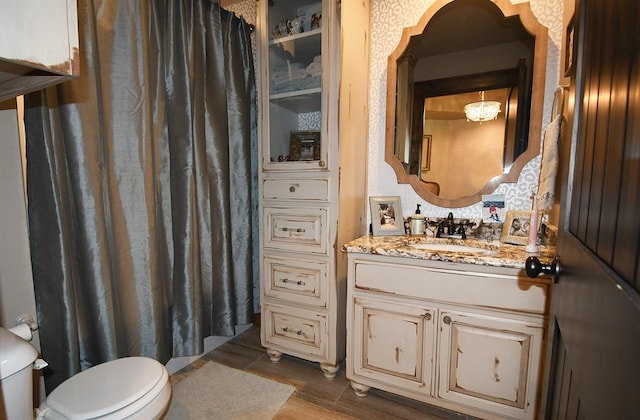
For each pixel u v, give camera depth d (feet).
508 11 5.19
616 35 1.39
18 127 3.90
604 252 1.40
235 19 6.61
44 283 4.09
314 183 5.58
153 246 4.96
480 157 5.60
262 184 6.07
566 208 2.24
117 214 4.60
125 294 4.74
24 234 3.99
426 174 6.01
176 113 5.43
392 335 4.88
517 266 4.00
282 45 6.07
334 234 5.50
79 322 4.36
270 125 6.11
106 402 3.29
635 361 1.02
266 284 6.20
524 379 4.14
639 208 1.05
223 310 6.55
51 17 1.91
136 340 4.90
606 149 1.46
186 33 5.51
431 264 4.53
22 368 2.66
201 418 4.80
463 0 5.49
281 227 5.94
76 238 4.28
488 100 5.50
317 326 5.78
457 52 5.65
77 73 2.05
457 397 4.53
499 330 4.21
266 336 6.30
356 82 5.83
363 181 6.39
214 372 5.98
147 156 4.82
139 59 4.70
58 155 4.02
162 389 3.66
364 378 5.17
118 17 4.52
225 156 6.31
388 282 4.82
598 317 1.42
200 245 6.02
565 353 2.09
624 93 1.25
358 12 5.75
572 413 1.82
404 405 5.12
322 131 5.46
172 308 5.64
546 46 5.03
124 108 4.60
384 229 5.98
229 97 6.55
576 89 2.10
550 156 4.35
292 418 4.83
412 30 5.84
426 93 5.92
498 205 5.55
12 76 2.11
